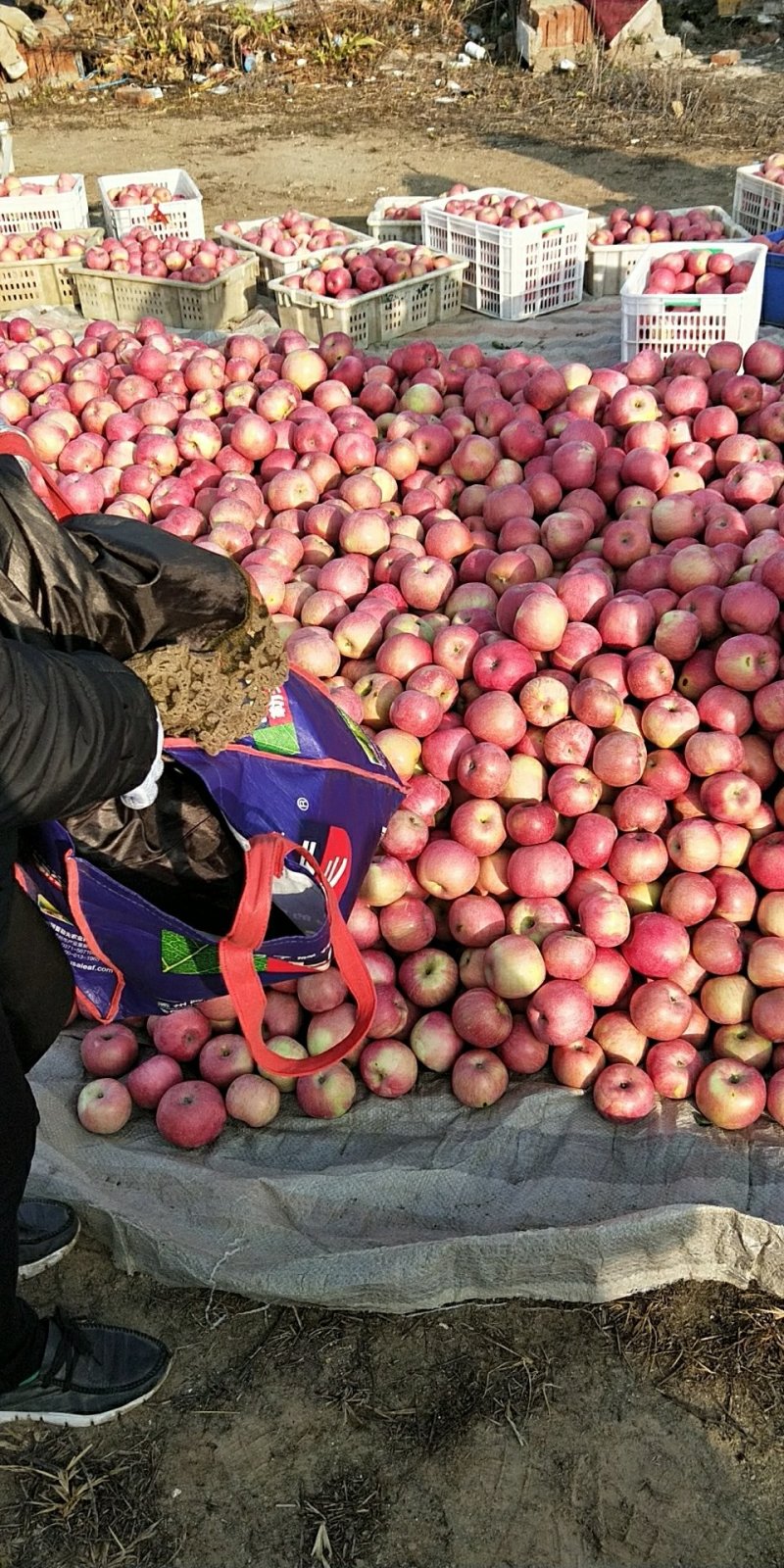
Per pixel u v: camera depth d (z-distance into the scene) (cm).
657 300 697
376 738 411
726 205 1121
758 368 606
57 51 1767
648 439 537
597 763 390
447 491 552
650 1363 296
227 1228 325
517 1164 342
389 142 1427
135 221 1029
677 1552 259
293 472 549
